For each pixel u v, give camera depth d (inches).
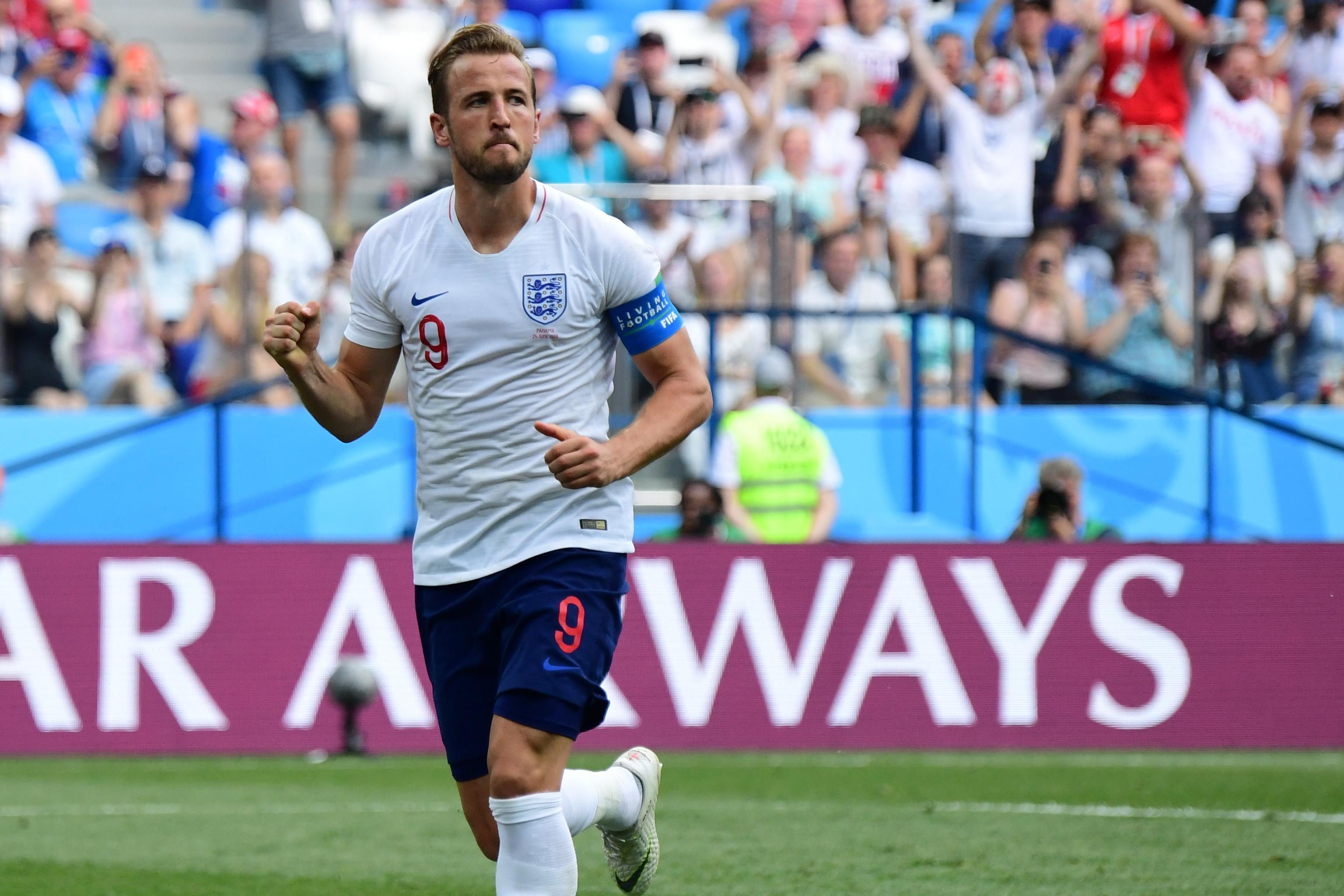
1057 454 1572.3
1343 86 1774.1
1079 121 1673.2
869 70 1812.3
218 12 2005.4
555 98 1883.6
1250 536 1583.4
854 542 1149.7
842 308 1595.7
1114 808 872.9
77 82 1780.3
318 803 913.5
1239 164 1731.1
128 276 1625.2
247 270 1566.2
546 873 444.8
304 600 1147.3
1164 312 1594.5
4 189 1672.0
